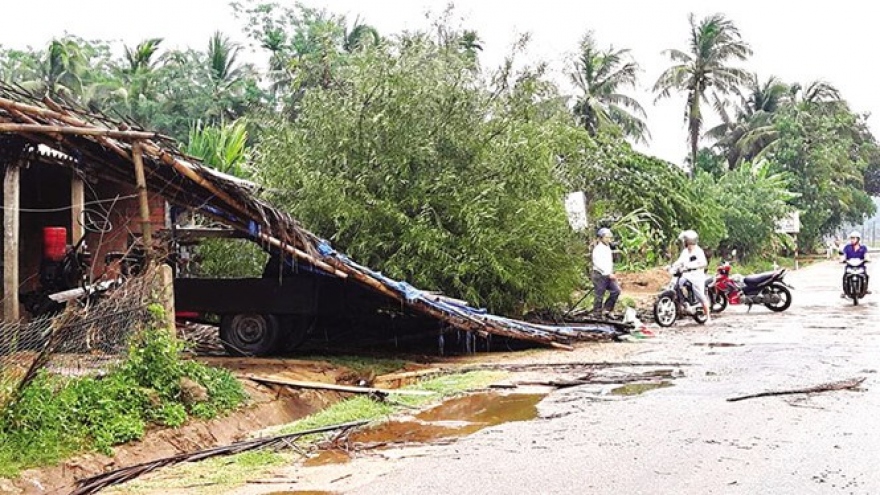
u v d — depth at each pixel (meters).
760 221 45.62
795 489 6.09
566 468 6.83
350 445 7.93
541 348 14.92
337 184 15.02
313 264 12.23
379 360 13.75
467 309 13.84
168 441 7.93
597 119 47.16
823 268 47.88
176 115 39.72
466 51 17.42
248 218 11.91
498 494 6.17
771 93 65.00
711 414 8.77
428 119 15.62
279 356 13.65
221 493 6.45
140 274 9.59
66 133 9.15
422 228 14.68
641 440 7.72
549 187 16.42
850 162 65.00
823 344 14.23
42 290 12.48
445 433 8.38
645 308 22.05
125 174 11.23
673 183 28.67
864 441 7.43
